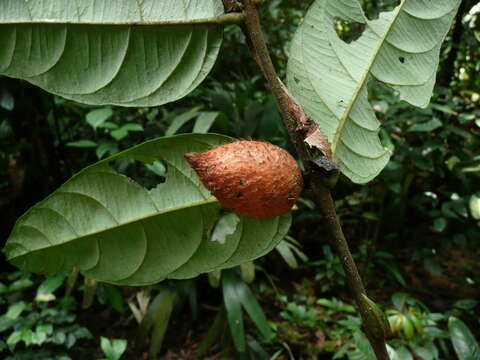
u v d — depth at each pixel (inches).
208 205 10.3
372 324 8.4
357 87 10.1
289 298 41.0
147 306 37.5
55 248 10.4
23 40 9.0
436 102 40.2
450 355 33.9
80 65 9.3
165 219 10.4
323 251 43.1
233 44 48.2
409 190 46.7
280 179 8.3
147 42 9.2
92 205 10.2
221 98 39.2
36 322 33.3
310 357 34.3
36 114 41.4
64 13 8.9
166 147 9.8
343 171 9.8
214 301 40.9
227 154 8.4
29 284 36.2
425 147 39.1
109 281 10.9
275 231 10.1
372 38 10.2
